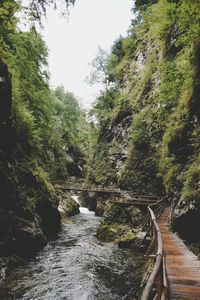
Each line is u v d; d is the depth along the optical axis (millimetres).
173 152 18594
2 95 15133
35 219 16844
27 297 9844
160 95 25172
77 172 59281
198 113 16266
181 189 15430
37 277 11820
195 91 16406
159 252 6496
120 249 16922
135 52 49844
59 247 17172
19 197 16078
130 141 36656
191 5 11828
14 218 14680
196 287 7551
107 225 22094
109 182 39500
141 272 12688
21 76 29906
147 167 31125
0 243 12875
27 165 19391
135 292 10555
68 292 10461
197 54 15992
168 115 24922
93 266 13633
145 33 48938
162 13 30359
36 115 34438
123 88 48469
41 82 35875
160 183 28984
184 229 13375
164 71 25391
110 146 43250
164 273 7043
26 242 14617
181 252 11172
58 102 58594
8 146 16844
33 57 32469
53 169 45875
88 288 10930
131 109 40625
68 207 33594
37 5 11938
